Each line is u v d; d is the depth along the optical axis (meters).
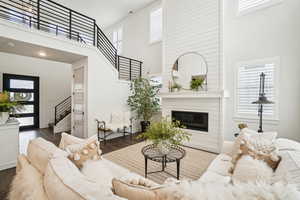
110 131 4.55
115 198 0.64
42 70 6.50
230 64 3.53
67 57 4.25
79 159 1.50
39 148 1.37
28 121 6.18
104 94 4.62
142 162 2.92
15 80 5.83
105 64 4.64
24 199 0.92
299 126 2.79
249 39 3.28
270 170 1.30
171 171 2.54
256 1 3.22
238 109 3.44
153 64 5.84
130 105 5.33
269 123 3.09
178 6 4.16
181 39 4.11
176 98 4.18
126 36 6.85
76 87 4.71
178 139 2.12
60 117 6.27
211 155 3.27
